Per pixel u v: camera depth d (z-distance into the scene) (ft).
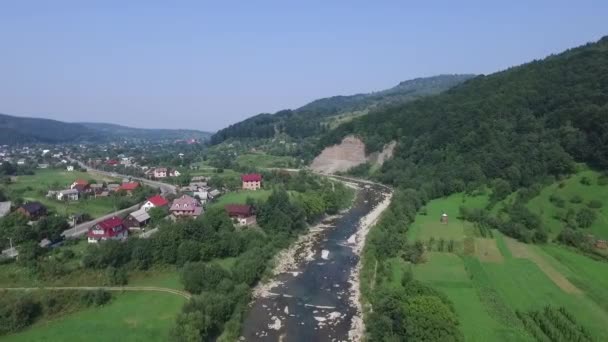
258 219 451.94
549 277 312.09
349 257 404.98
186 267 309.63
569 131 514.68
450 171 618.85
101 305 276.21
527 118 601.62
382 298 267.18
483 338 228.43
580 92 574.97
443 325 222.07
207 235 367.04
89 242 362.53
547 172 499.51
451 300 276.82
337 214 572.51
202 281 297.53
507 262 342.64
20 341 235.20
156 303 279.90
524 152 547.49
